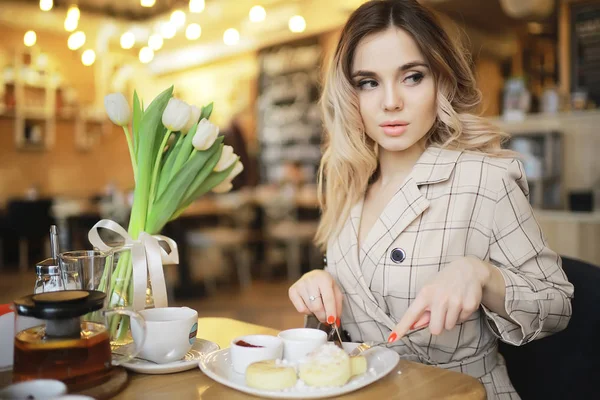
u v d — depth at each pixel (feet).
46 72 26.84
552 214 11.69
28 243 25.84
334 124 4.08
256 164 27.73
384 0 3.60
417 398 2.54
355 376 2.74
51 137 27.30
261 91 27.73
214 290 19.45
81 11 26.43
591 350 3.65
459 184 3.64
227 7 24.95
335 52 3.93
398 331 2.85
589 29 14.11
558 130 12.81
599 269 3.82
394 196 3.74
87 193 28.76
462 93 3.87
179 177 3.35
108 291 3.05
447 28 4.00
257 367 2.60
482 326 3.68
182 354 2.97
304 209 22.38
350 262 3.92
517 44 23.26
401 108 3.52
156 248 3.30
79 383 2.49
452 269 3.02
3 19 25.38
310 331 3.13
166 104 3.34
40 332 2.55
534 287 3.22
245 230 22.26
